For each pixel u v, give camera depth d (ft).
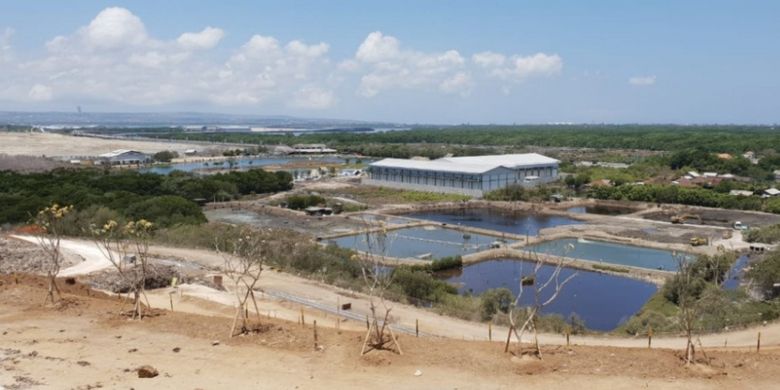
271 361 73.56
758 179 497.05
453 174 465.47
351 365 72.08
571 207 415.23
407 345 79.05
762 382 66.64
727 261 214.48
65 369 70.49
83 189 337.93
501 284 215.51
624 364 71.41
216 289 153.17
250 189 467.93
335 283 170.19
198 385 66.39
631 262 247.09
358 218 358.02
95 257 182.60
